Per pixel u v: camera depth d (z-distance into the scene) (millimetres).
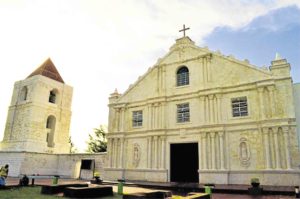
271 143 21297
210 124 24266
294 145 20375
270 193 17531
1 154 37750
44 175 35781
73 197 14039
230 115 23922
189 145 25766
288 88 21750
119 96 32312
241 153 22453
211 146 23844
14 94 43344
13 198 13664
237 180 22000
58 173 37438
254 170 21406
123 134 29891
